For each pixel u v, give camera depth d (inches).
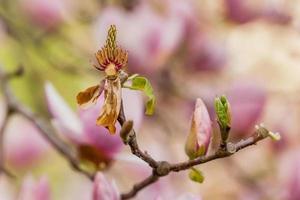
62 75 75.3
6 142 65.8
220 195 67.1
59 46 74.2
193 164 38.8
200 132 39.6
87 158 46.6
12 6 75.8
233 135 56.6
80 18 73.5
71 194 67.9
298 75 69.4
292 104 66.1
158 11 64.9
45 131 51.9
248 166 66.4
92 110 46.4
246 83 58.4
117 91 35.9
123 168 54.1
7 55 80.6
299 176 55.8
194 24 65.9
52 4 74.7
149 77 60.7
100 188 40.7
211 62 67.0
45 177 46.0
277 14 70.0
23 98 76.4
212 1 69.2
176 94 65.4
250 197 62.3
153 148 58.4
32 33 74.4
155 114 65.8
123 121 37.1
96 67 36.0
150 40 59.6
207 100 63.5
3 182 55.1
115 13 58.8
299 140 65.1
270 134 37.9
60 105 46.9
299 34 70.6
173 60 64.9
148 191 49.6
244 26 69.7
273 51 70.0
